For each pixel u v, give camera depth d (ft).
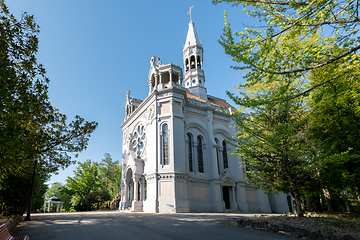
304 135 46.52
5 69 24.39
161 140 89.86
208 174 97.60
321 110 48.37
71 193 171.22
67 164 44.65
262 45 27.94
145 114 106.73
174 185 81.71
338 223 32.83
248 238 29.78
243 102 30.78
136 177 97.60
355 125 45.52
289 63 28.76
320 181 52.75
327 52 26.89
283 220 37.52
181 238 29.68
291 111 45.39
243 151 48.19
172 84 98.12
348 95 42.50
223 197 99.50
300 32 27.25
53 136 39.45
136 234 32.37
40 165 43.52
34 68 32.71
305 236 29.35
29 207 56.54
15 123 21.85
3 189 58.23
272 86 43.42
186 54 147.33
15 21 33.50
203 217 57.62
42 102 34.01
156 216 61.16
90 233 33.24
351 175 49.37
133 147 117.50
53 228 38.81
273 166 46.91
